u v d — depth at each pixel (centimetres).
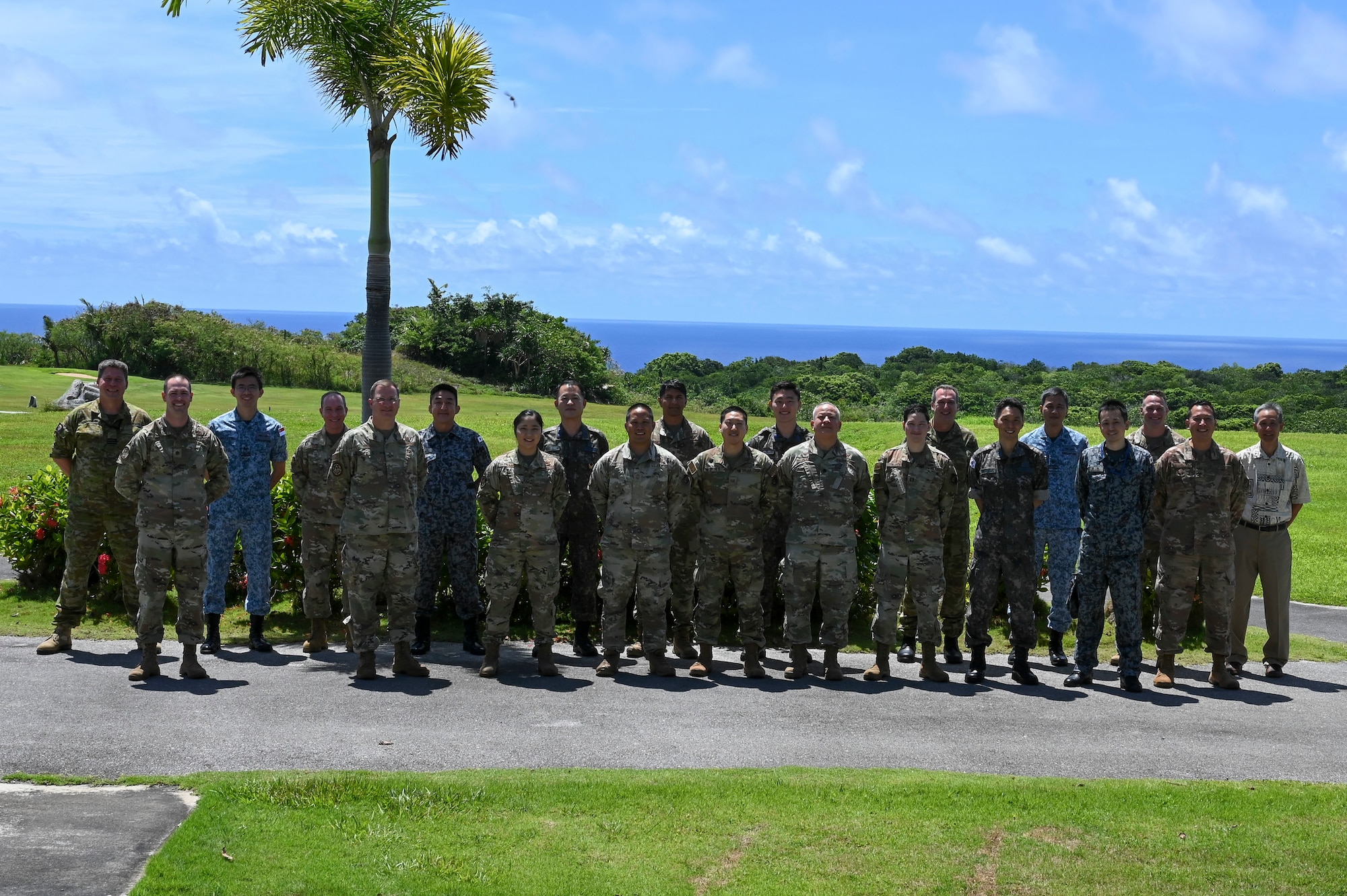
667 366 6384
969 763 569
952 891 419
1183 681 772
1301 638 940
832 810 488
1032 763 572
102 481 730
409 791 491
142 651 693
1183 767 572
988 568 745
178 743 553
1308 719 674
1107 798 509
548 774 519
